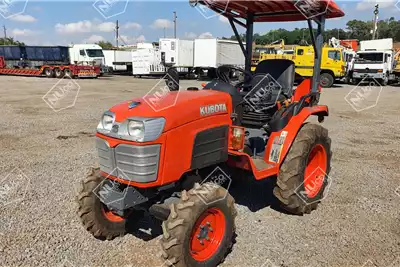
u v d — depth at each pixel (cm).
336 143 724
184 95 313
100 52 2886
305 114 395
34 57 2869
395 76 2311
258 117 403
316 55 423
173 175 281
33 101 1273
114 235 340
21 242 329
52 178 493
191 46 2648
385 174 533
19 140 705
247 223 376
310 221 383
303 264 304
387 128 884
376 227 371
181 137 282
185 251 268
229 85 367
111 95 1470
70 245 328
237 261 308
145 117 271
